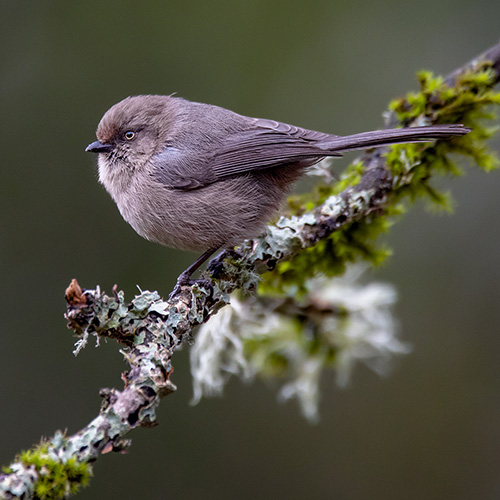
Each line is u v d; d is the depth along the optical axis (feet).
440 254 39.11
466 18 42.24
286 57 43.73
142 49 43.24
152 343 18.44
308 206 26.84
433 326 38.11
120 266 39.34
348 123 42.16
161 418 36.70
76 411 36.06
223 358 28.40
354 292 28.81
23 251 39.34
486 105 25.61
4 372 36.91
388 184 25.29
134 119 26.35
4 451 35.09
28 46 42.73
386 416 37.29
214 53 43.65
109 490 34.81
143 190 25.90
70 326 18.24
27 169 40.60
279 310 27.78
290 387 29.17
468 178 39.75
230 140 26.02
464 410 36.55
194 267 26.08
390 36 43.09
